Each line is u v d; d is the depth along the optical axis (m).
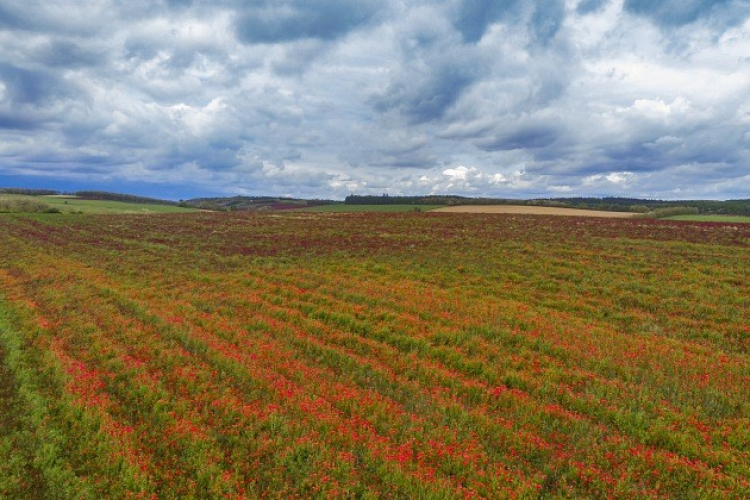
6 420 12.22
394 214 76.31
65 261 37.53
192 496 9.11
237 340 18.31
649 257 33.03
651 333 19.09
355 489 9.45
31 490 9.62
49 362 15.43
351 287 26.80
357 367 15.88
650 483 9.79
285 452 10.45
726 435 11.28
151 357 16.56
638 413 12.12
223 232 56.03
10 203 87.81
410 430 11.53
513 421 12.13
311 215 79.19
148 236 53.25
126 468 9.91
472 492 9.11
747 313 20.69
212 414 12.42
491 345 17.42
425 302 23.22
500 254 35.69
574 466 10.01
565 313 21.81
